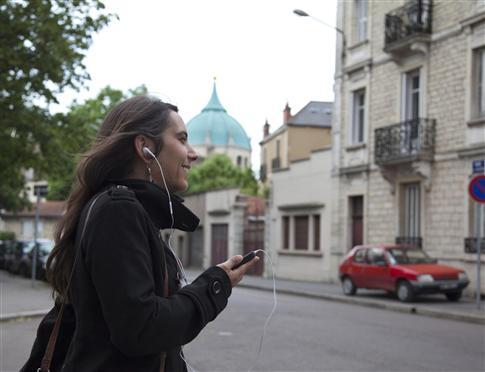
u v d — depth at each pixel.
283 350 9.11
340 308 15.85
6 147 17.28
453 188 19.38
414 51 21.09
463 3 19.25
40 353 2.05
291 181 29.62
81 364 1.78
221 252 39.47
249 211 38.41
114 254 1.70
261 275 31.91
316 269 27.17
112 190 1.82
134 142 1.99
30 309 13.51
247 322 12.36
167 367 1.90
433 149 20.20
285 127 36.94
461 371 7.72
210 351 8.98
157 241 1.86
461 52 19.33
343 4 25.84
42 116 17.56
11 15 15.09
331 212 26.17
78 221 1.96
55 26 15.46
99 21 16.36
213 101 113.38
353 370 7.71
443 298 17.61
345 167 25.17
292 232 29.47
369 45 23.94
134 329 1.66
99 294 1.70
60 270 1.99
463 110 19.16
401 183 21.78
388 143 21.91
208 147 108.06
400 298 16.55
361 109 25.06
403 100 22.03
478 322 13.13
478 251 14.28
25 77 15.38
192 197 43.94
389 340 10.20
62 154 17.73
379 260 17.64
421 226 20.50
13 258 28.81
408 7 21.48
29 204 38.69
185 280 2.05
